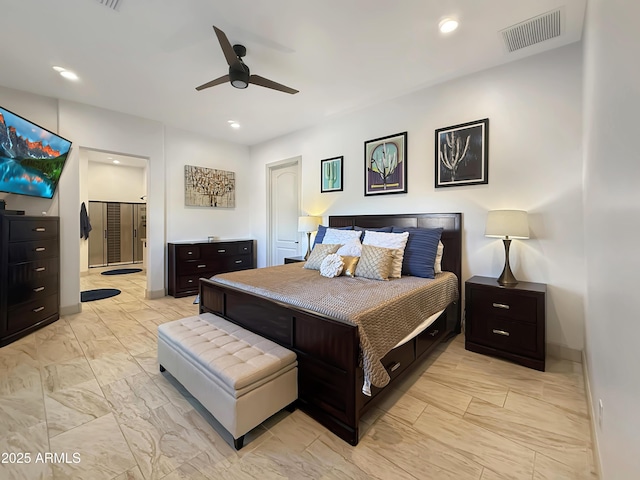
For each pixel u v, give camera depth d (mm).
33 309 3057
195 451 1483
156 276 4559
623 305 971
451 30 2271
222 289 2467
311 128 4539
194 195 5004
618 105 1040
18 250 2861
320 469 1380
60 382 2104
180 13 2074
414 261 2840
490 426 1671
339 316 1678
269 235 5445
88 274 6570
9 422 1670
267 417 1623
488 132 2854
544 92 2559
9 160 2807
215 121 4387
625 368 932
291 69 2857
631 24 869
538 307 2289
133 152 4191
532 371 2283
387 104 3604
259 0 1952
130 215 7957
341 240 3322
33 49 2504
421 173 3334
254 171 5707
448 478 1326
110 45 2449
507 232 2502
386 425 1686
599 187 1479
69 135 3600
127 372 2252
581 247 2410
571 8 2023
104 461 1407
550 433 1609
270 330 2057
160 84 3158
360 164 3906
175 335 2029
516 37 2357
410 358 2102
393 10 2055
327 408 1681
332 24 2201
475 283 2602
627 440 894
